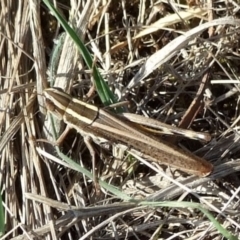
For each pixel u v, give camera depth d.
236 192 0.16
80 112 0.16
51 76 0.16
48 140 0.17
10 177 0.17
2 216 0.15
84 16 0.16
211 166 0.16
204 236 0.17
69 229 0.17
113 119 0.16
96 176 0.16
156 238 0.17
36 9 0.16
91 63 0.16
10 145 0.17
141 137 0.16
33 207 0.16
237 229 0.17
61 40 0.16
